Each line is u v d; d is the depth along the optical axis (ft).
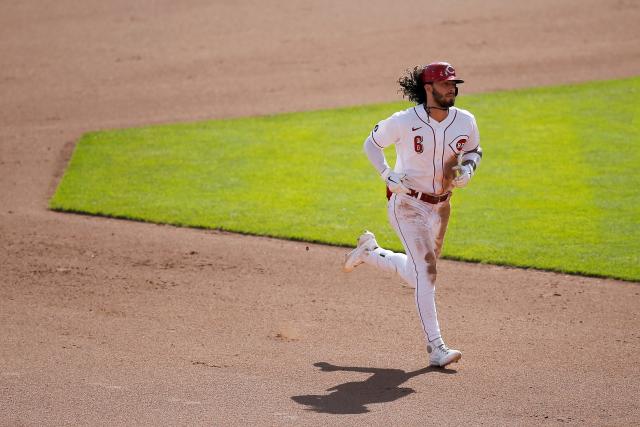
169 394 76.79
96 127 186.91
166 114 194.59
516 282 112.47
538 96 196.65
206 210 141.08
